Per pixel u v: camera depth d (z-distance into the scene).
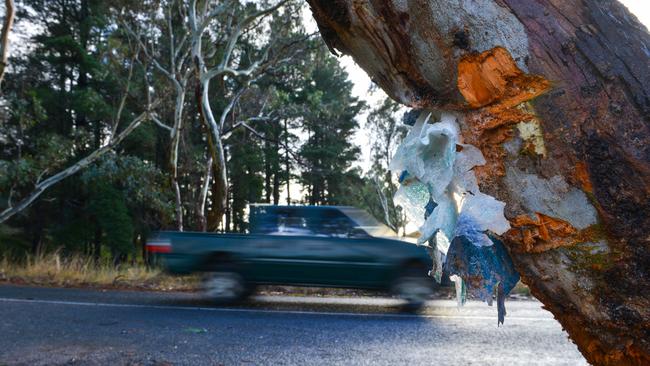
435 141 0.95
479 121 0.87
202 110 13.39
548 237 0.83
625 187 0.77
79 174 22.45
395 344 5.05
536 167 0.82
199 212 15.22
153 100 15.91
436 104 0.91
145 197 15.92
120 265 11.45
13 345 4.69
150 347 4.74
